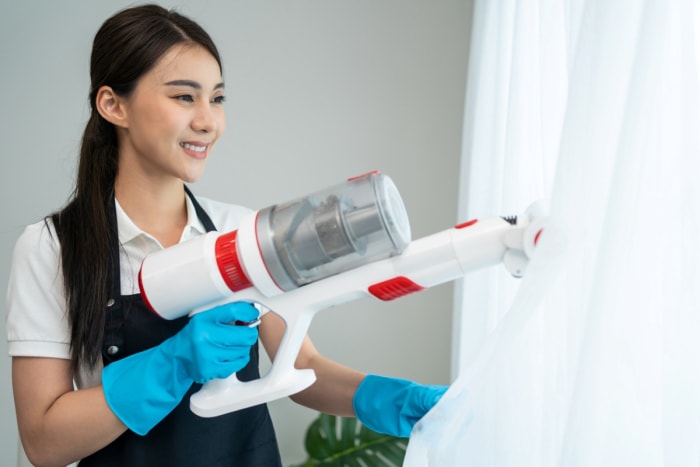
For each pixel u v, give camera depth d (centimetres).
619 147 68
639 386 71
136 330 99
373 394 100
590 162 71
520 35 117
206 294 86
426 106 197
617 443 71
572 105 72
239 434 106
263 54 195
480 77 140
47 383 95
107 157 104
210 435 103
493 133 135
